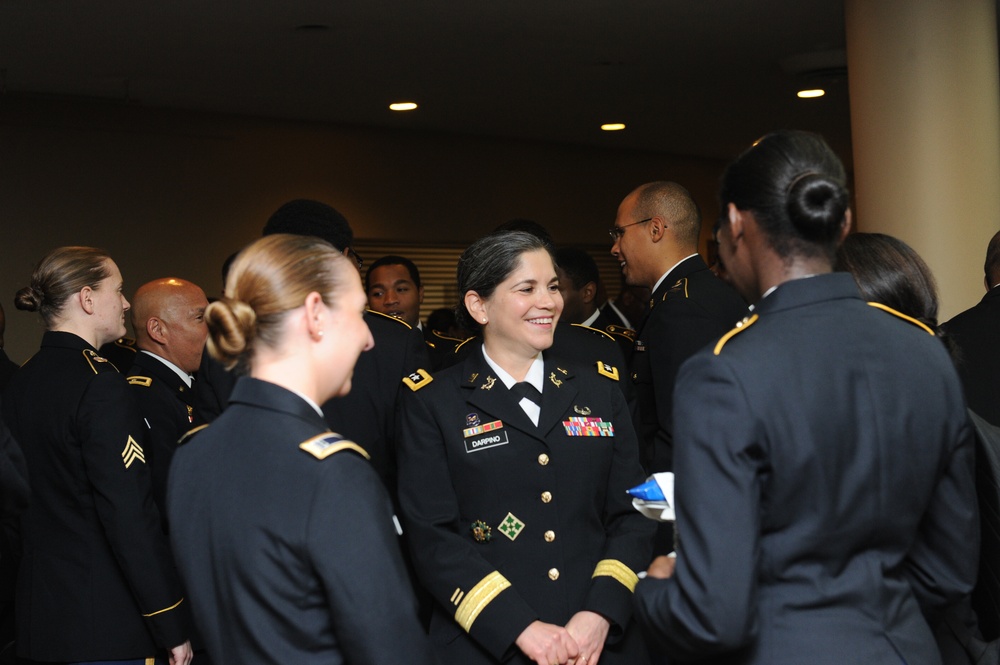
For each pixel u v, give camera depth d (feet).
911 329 5.26
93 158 22.30
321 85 21.67
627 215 10.50
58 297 8.66
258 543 4.70
